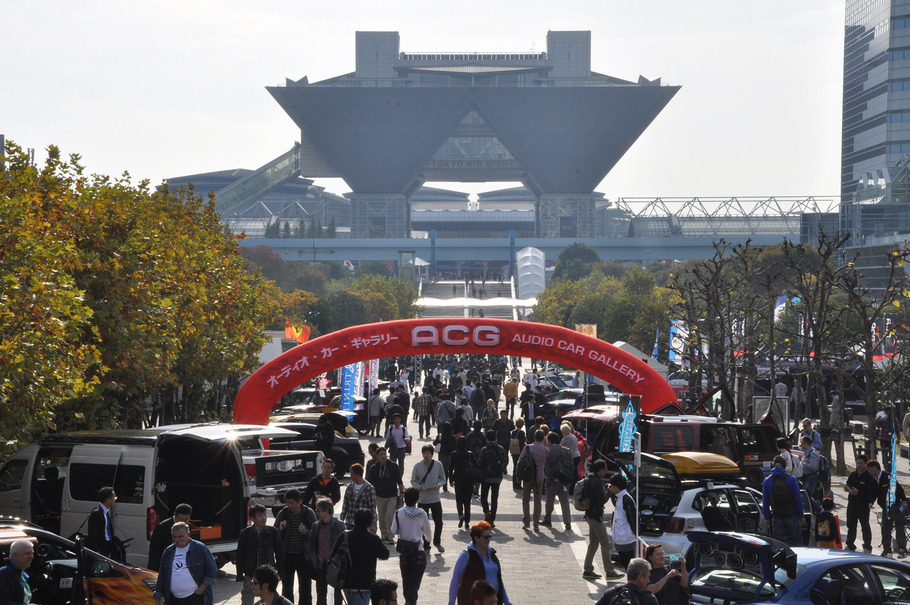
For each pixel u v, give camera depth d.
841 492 51.72
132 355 44.31
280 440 48.31
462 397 70.44
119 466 30.44
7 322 31.47
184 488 32.62
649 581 21.34
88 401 44.16
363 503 29.50
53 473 33.62
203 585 22.36
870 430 57.12
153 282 46.94
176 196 71.44
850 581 20.89
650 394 53.88
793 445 57.31
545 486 40.59
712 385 82.12
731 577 21.11
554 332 53.41
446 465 51.50
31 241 33.75
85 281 43.09
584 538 38.75
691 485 30.22
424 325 53.28
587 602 28.34
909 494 49.81
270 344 86.19
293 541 26.02
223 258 69.81
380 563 33.72
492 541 38.00
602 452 41.12
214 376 62.44
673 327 86.38
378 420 77.50
